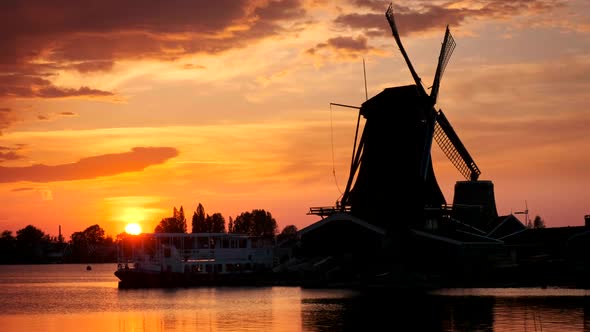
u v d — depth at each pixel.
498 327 65.75
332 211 120.62
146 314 86.94
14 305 105.94
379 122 120.25
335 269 115.88
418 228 116.75
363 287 107.75
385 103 120.00
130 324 78.38
